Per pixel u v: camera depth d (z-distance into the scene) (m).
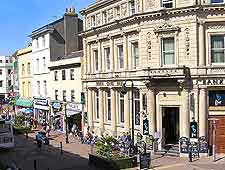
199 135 31.58
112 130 39.62
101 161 28.97
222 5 30.64
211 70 31.36
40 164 31.67
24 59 69.12
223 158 30.38
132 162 28.67
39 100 60.31
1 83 112.38
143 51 34.06
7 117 63.69
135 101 36.50
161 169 27.16
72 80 49.16
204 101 31.50
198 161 29.52
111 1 39.06
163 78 31.98
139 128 35.34
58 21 57.16
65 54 57.09
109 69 40.59
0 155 36.88
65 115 47.06
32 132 53.09
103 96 41.62
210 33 31.38
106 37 40.22
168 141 34.25
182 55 31.98
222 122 31.67
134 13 35.44
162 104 33.12
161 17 32.69
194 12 31.09
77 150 37.72
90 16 43.97
